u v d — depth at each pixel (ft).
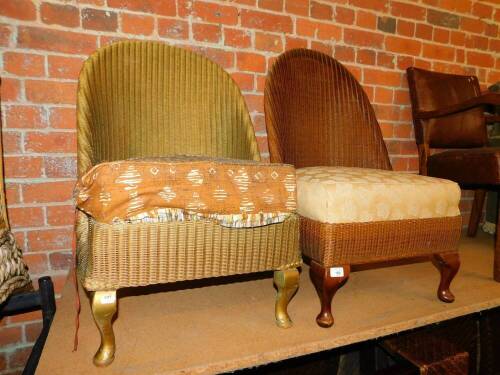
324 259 3.20
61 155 4.52
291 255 3.17
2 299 2.93
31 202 4.41
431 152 7.16
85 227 2.77
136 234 2.57
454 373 3.65
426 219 3.53
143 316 3.55
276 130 4.22
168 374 2.64
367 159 4.94
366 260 3.32
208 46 5.15
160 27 4.86
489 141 7.34
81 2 4.46
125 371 2.64
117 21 4.64
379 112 6.49
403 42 6.56
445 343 3.99
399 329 3.46
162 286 4.35
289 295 3.29
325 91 5.10
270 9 5.47
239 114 4.44
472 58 7.27
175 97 4.35
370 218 3.27
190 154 4.36
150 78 4.22
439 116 5.56
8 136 4.26
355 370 4.64
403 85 6.65
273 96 4.43
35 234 4.45
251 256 2.98
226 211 2.79
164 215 2.61
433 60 6.88
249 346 3.01
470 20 7.15
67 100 4.49
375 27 6.28
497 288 4.41
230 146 4.46
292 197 3.07
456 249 3.81
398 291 4.29
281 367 3.71
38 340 3.45
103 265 2.52
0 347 4.38
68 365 2.70
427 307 3.84
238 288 4.33
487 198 7.54
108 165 2.49
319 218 3.23
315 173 3.66
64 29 4.41
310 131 4.88
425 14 6.70
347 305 3.86
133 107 4.10
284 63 4.82
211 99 4.49
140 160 2.65
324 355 3.95
